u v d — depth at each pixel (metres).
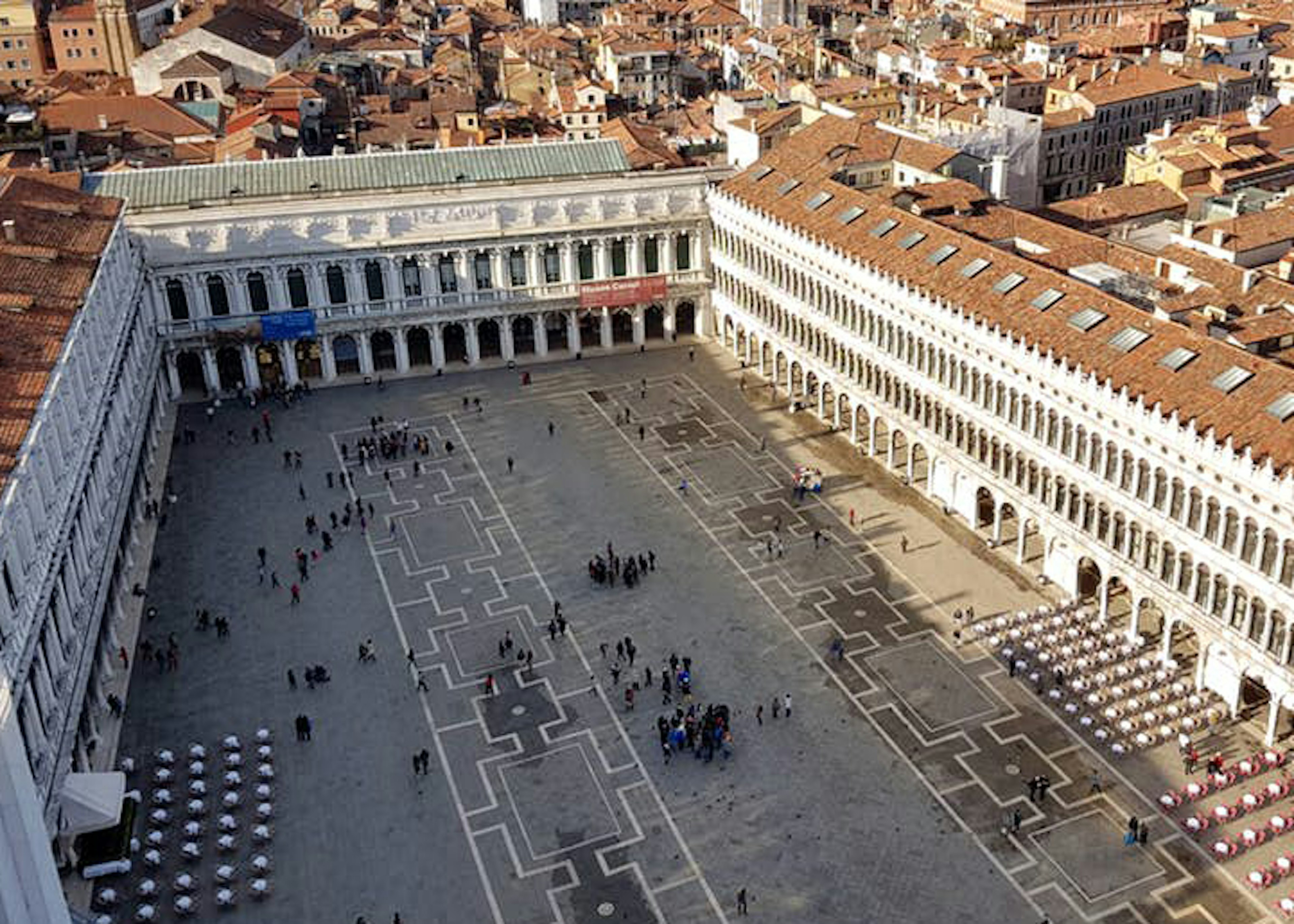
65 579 87.31
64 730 79.50
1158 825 80.94
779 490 123.88
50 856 60.66
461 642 102.31
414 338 159.62
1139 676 94.44
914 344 117.75
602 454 132.38
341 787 86.69
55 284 103.56
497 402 145.25
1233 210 138.25
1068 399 99.00
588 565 112.38
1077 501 101.44
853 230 129.88
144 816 84.19
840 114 171.25
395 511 122.50
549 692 96.06
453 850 81.19
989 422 109.19
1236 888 75.81
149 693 96.38
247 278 144.50
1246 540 85.25
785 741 89.94
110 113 197.88
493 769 88.19
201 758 88.06
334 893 77.81
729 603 106.31
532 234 149.75
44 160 161.12
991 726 90.56
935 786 85.12
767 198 144.75
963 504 116.56
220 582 111.00
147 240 140.25
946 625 102.12
